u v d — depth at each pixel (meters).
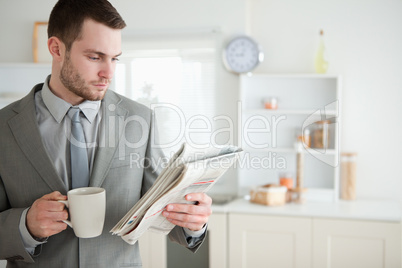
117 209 1.22
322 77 3.09
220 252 2.80
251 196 2.99
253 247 2.77
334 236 2.65
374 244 2.61
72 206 0.97
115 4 3.32
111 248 1.21
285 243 2.72
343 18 3.17
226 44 3.20
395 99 3.12
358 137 3.18
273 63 3.30
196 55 3.25
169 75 3.29
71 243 1.17
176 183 0.90
